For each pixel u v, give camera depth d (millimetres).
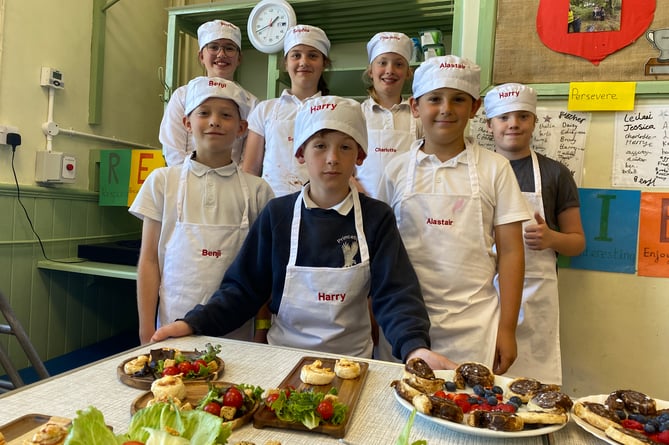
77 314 2887
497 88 1805
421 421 746
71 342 2852
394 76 1907
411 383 807
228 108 1447
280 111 2023
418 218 1396
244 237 1459
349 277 1201
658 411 763
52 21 2590
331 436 692
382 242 1235
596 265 1922
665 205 1833
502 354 1318
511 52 1993
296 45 2014
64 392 801
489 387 854
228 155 1520
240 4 2562
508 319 1338
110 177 2768
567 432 727
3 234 2391
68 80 2711
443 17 2602
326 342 1207
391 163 1525
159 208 1464
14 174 2426
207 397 728
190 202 1447
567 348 1969
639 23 1834
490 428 687
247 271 1288
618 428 683
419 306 1146
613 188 1899
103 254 2635
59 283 2740
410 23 2707
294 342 1237
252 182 1532
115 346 2977
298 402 719
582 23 1896
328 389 839
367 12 2557
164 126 2113
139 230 3330
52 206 2648
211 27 2143
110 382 850
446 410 720
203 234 1421
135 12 3152
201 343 1088
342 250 1234
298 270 1217
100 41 2877
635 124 1859
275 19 2418
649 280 1864
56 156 2590
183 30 2828
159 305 1447
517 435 670
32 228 2535
